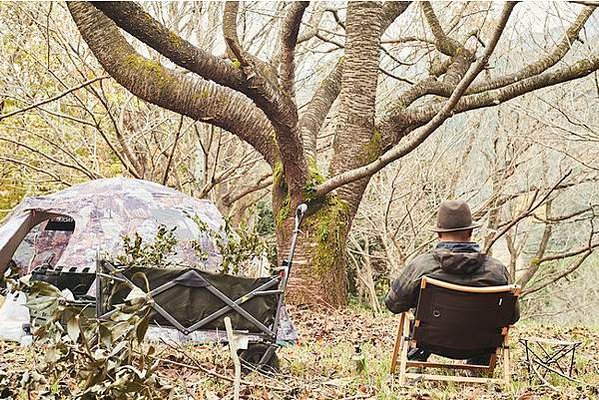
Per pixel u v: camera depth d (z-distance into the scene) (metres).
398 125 15.20
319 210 14.09
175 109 14.20
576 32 14.09
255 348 6.20
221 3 19.59
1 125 19.14
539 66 14.34
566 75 13.57
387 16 16.34
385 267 25.84
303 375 6.42
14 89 18.33
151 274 5.83
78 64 19.34
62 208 10.00
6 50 18.69
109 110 17.66
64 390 3.70
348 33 15.02
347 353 7.87
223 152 21.75
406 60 21.78
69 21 18.94
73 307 3.03
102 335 2.96
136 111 20.28
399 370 6.74
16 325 7.77
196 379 5.69
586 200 23.67
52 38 18.25
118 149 21.38
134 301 3.03
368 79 14.88
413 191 22.28
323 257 13.88
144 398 2.93
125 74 13.81
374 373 6.65
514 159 20.47
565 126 16.27
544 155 20.66
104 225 9.66
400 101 15.39
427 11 16.59
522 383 6.27
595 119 17.31
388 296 6.30
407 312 6.32
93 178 18.58
